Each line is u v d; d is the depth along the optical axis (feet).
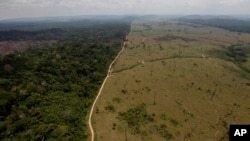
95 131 364.38
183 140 411.75
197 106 522.06
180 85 609.01
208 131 447.42
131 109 463.01
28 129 357.41
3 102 410.11
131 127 406.41
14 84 489.26
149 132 407.23
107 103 470.39
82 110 434.71
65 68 609.83
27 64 603.67
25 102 428.97
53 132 340.18
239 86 642.63
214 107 526.16
